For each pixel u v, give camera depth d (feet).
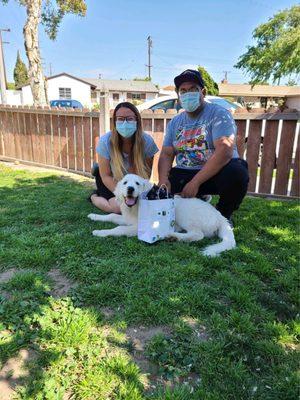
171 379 5.54
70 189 17.85
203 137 11.60
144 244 10.32
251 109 17.12
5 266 9.04
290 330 6.66
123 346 6.23
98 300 7.49
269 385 5.41
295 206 15.35
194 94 11.10
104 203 13.35
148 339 6.42
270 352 6.03
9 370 5.65
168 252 9.87
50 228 11.58
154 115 19.42
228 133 11.10
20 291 7.83
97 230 11.25
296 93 125.49
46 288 7.97
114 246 10.25
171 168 12.82
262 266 9.03
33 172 23.31
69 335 6.30
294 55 81.76
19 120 26.48
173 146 12.52
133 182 10.70
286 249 10.37
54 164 25.04
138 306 7.19
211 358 5.89
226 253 9.75
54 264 9.22
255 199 16.69
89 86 139.44
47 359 5.80
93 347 6.13
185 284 8.16
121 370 5.59
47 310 7.07
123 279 8.30
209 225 10.73
